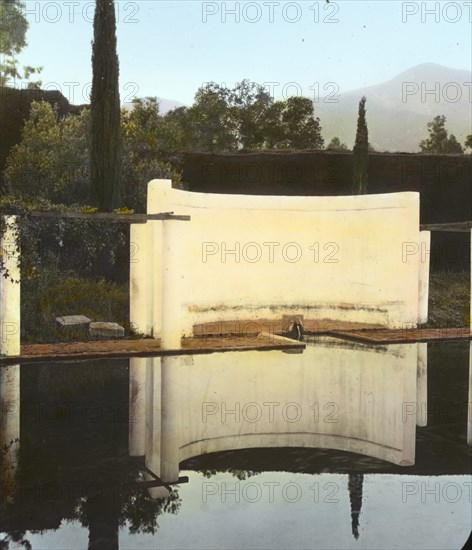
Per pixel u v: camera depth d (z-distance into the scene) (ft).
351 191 65.82
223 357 39.32
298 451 22.03
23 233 36.45
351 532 14.88
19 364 34.32
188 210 46.98
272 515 15.97
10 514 15.61
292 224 52.54
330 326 52.54
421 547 14.11
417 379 34.45
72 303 45.80
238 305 50.62
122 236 48.08
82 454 20.36
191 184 63.62
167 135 72.90
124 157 58.08
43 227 40.37
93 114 50.70
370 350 43.11
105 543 14.14
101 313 46.06
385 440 23.36
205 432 23.99
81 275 51.44
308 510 16.34
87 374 32.32
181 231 38.52
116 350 38.01
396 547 14.03
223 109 90.68
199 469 19.74
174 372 34.14
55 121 61.93
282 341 44.14
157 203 43.60
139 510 16.12
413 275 50.65
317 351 42.50
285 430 24.72
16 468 18.88
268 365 37.37
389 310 51.16
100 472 18.83
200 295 48.39
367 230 52.13
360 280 52.60
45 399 27.35
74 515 15.65
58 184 55.67
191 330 47.65
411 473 19.57
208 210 48.78
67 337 41.39
